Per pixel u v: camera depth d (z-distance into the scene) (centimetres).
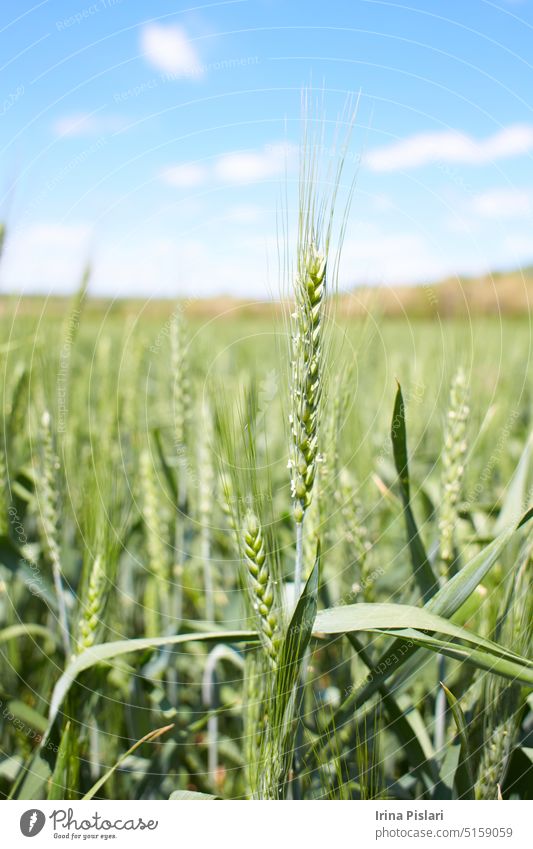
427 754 33
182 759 39
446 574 35
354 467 47
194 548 57
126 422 59
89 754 36
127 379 63
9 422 49
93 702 33
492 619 34
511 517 36
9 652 43
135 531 51
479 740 31
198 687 48
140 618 55
